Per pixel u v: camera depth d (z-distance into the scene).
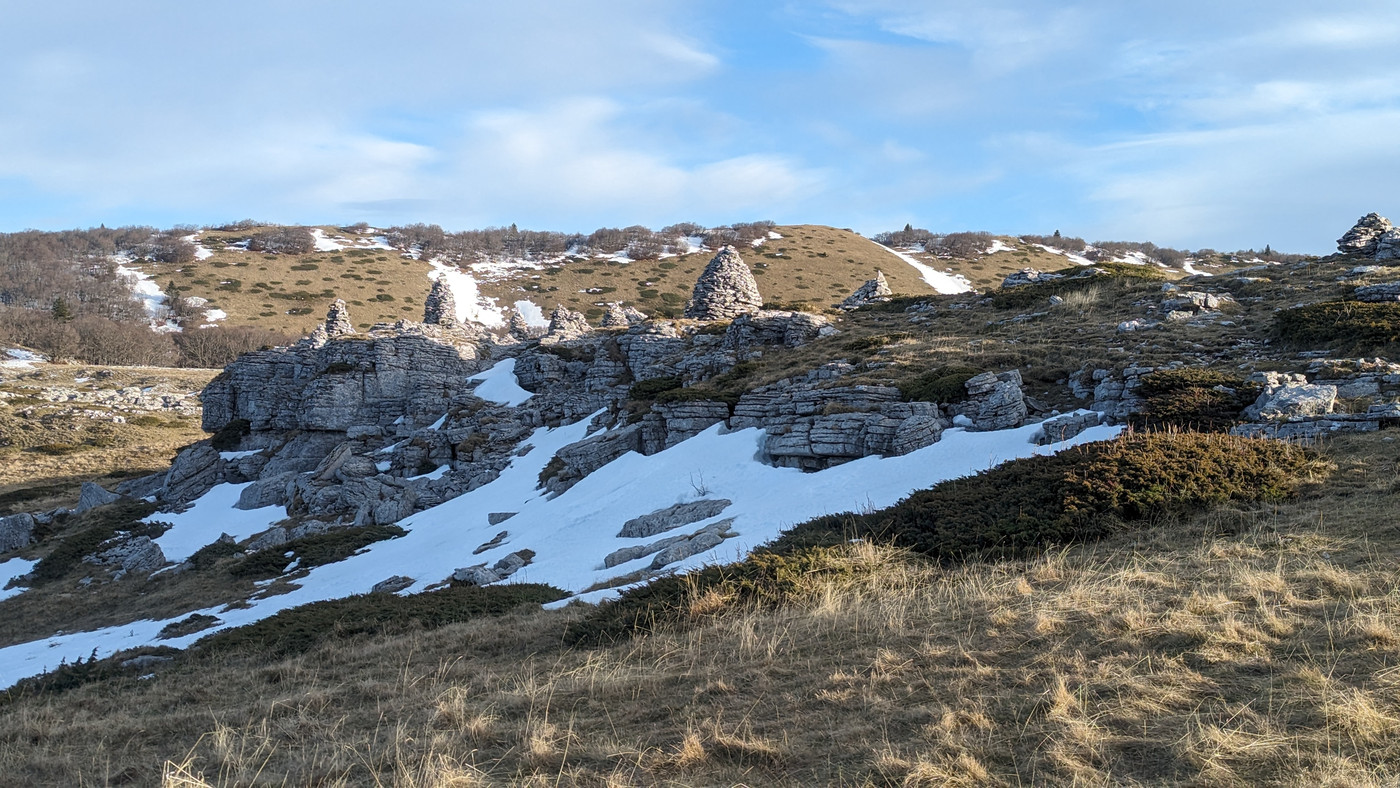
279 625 22.38
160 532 50.91
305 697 13.05
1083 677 9.34
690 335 55.94
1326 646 9.27
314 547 40.97
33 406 95.75
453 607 21.42
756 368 43.44
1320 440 19.89
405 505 46.84
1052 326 40.03
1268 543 14.02
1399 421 19.66
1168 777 7.12
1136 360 30.44
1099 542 15.74
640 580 21.86
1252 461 17.73
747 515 26.09
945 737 8.23
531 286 159.50
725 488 30.73
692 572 17.45
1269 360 28.80
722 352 47.72
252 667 18.44
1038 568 14.33
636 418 43.22
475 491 45.53
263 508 52.78
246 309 141.25
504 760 9.11
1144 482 16.84
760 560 16.62
